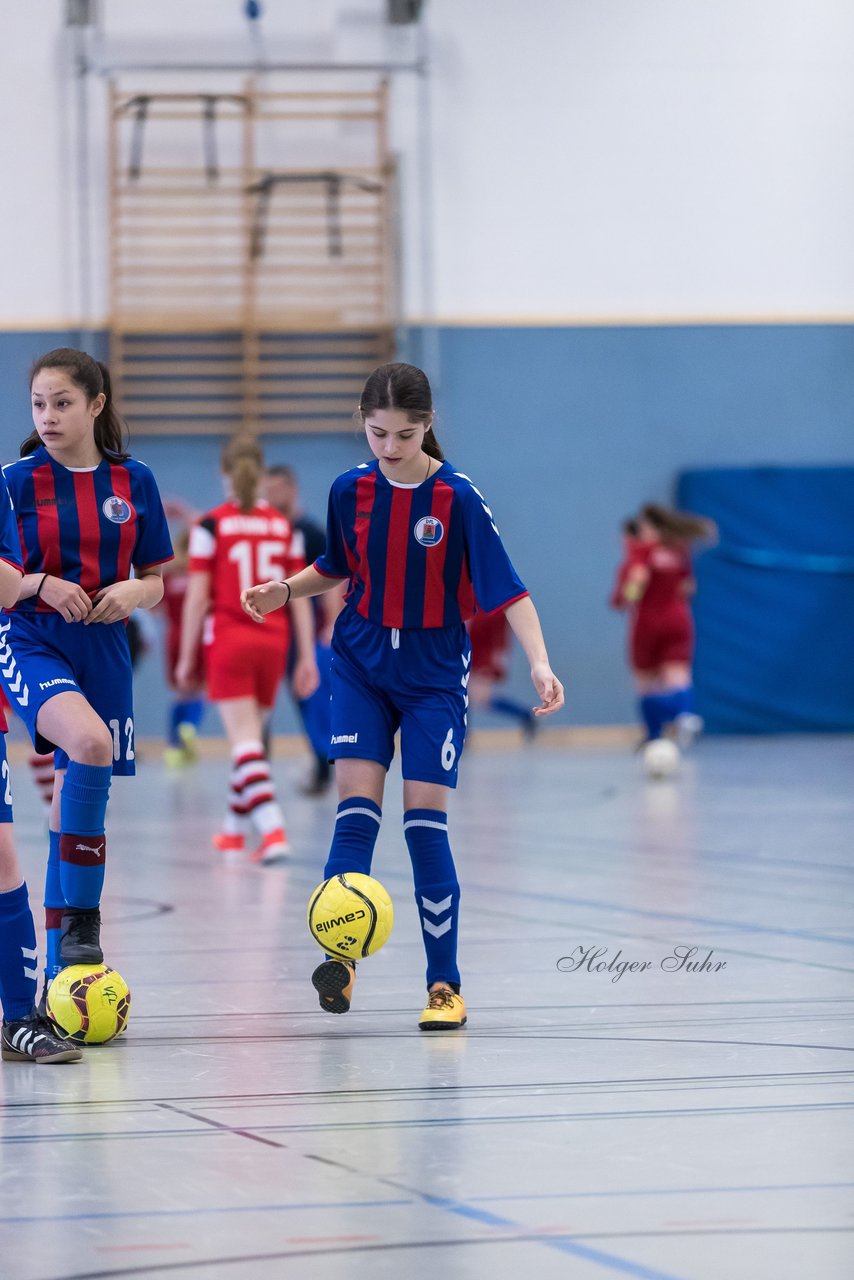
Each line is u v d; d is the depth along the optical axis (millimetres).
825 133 34219
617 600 29203
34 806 21688
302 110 32406
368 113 32406
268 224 32281
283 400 32406
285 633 16344
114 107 31578
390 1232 4898
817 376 34469
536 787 23703
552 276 33469
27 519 8156
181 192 32031
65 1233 4918
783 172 34156
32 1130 6211
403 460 8281
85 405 8164
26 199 31750
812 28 34000
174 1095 6793
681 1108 6465
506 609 8391
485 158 33094
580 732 33719
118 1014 7859
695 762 27984
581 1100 6625
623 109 33531
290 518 19250
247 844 17516
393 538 8367
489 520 8445
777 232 34219
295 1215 5082
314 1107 6555
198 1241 4824
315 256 32469
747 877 13953
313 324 32406
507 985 9305
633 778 25016
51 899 8477
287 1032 8117
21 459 8320
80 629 8164
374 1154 5812
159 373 32062
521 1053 7555
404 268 32875
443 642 8539
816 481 33906
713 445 34219
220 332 32219
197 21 32125
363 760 8445
